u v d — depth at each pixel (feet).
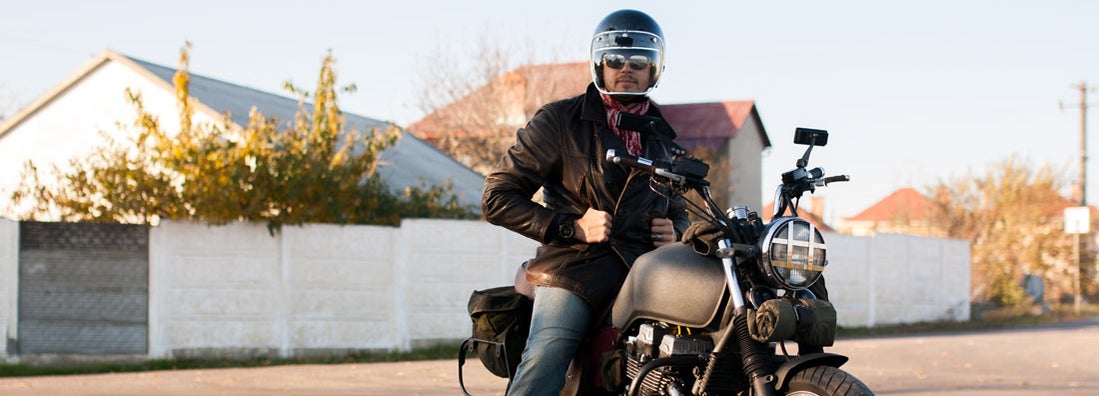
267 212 47.09
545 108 16.20
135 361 44.55
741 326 13.47
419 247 49.78
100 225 44.32
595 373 15.55
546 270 15.61
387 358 46.60
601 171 15.65
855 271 70.69
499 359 16.66
